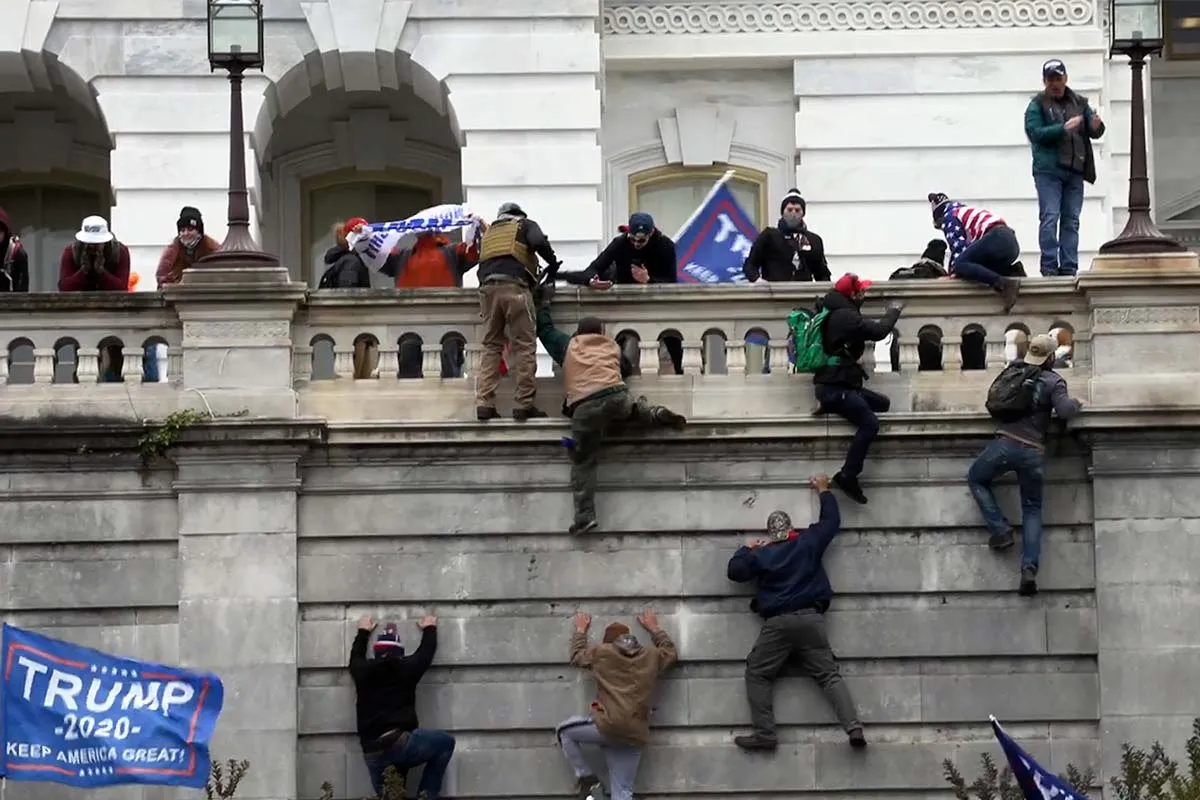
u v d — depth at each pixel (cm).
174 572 2986
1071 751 2978
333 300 3023
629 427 2989
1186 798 2747
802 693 2978
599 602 2994
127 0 3566
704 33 3750
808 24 3750
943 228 3092
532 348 2994
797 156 3741
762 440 2995
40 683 2806
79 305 3012
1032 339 2972
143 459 2991
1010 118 3731
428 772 2950
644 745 2955
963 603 2992
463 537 2997
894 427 2984
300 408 3017
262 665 2970
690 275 3250
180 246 3120
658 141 3769
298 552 2991
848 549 2997
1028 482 2967
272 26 3572
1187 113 3953
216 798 2939
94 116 3703
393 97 3741
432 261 3172
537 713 2978
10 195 3834
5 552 2989
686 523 2997
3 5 3559
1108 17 3709
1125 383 2998
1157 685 2973
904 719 2981
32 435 2983
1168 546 2983
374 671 2938
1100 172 3731
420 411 3020
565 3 3578
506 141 3562
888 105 3734
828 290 3022
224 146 3553
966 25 3747
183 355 3006
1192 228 3934
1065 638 2988
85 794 2950
